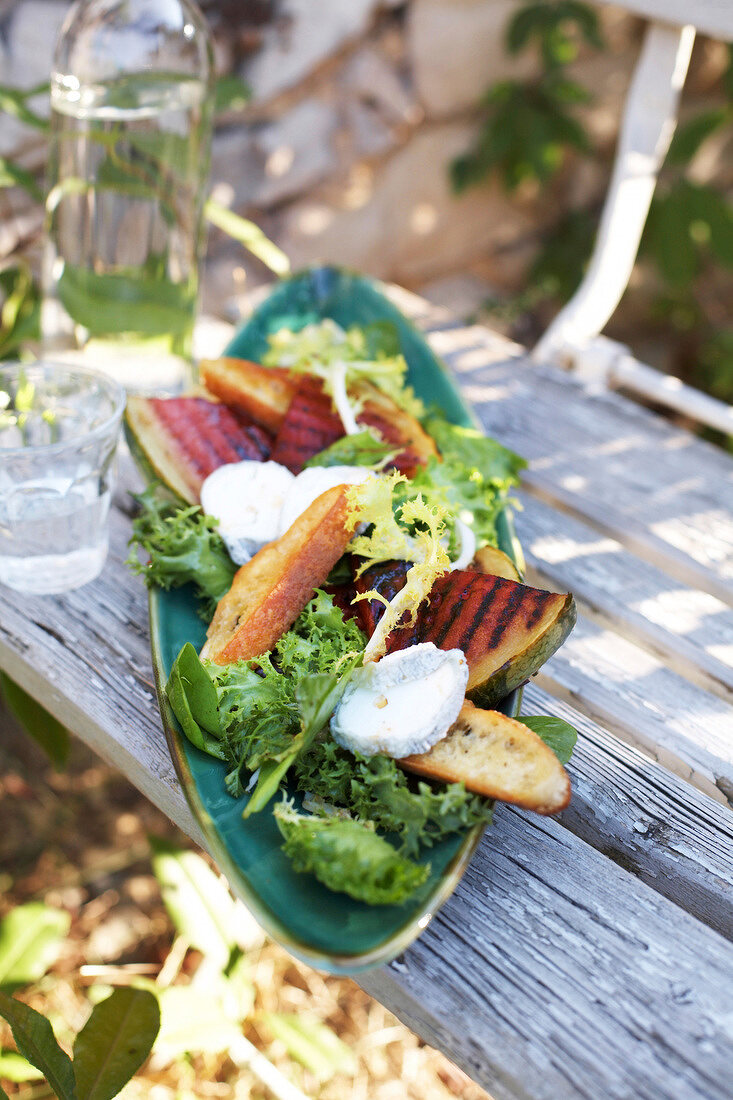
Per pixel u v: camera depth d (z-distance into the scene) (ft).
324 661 2.04
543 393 3.19
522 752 1.90
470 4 5.77
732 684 2.39
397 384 2.61
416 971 1.90
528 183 6.81
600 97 6.81
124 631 2.42
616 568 2.63
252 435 2.51
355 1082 3.08
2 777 3.96
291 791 1.99
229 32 4.88
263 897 1.81
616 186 3.59
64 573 2.43
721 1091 1.80
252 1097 3.01
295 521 2.15
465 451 2.52
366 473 2.24
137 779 2.25
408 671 1.96
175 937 3.44
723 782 2.21
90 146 2.70
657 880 2.08
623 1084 1.80
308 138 5.57
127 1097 2.98
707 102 6.98
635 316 7.39
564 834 2.08
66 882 3.58
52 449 2.24
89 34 2.69
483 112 6.29
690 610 2.54
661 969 1.91
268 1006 3.21
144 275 2.78
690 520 2.77
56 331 2.88
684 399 3.32
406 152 6.09
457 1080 3.11
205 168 2.86
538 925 1.95
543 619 2.03
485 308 6.60
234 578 2.23
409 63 5.78
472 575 2.14
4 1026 3.02
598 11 6.48
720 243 6.22
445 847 1.88
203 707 1.99
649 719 2.31
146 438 2.46
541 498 2.85
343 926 1.78
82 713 2.28
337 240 6.03
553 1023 1.85
